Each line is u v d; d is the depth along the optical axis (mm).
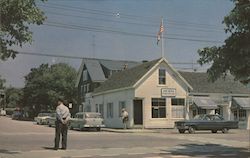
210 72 19609
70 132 37844
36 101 78750
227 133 38125
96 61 63562
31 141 25469
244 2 18469
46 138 28203
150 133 37156
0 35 15398
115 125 48094
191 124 37281
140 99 45062
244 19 17969
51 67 80625
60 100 20016
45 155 17859
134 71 48562
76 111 71312
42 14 16156
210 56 19469
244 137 32344
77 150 20297
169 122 45562
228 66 19141
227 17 18312
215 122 38094
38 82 78562
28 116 83500
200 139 29344
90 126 40000
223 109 49969
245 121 49938
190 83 49750
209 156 18766
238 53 18562
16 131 37625
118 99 47906
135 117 45094
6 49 16266
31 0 15750
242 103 49531
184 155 18953
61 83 76875
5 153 18203
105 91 50844
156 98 45250
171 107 45969
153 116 44969
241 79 19875
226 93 50094
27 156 17344
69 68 80062
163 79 45906
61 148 20438
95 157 17609
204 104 47594
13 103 134250
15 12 15375
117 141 26641
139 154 18984
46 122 53688
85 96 62500
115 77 53250
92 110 57094
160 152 20047
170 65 45969
